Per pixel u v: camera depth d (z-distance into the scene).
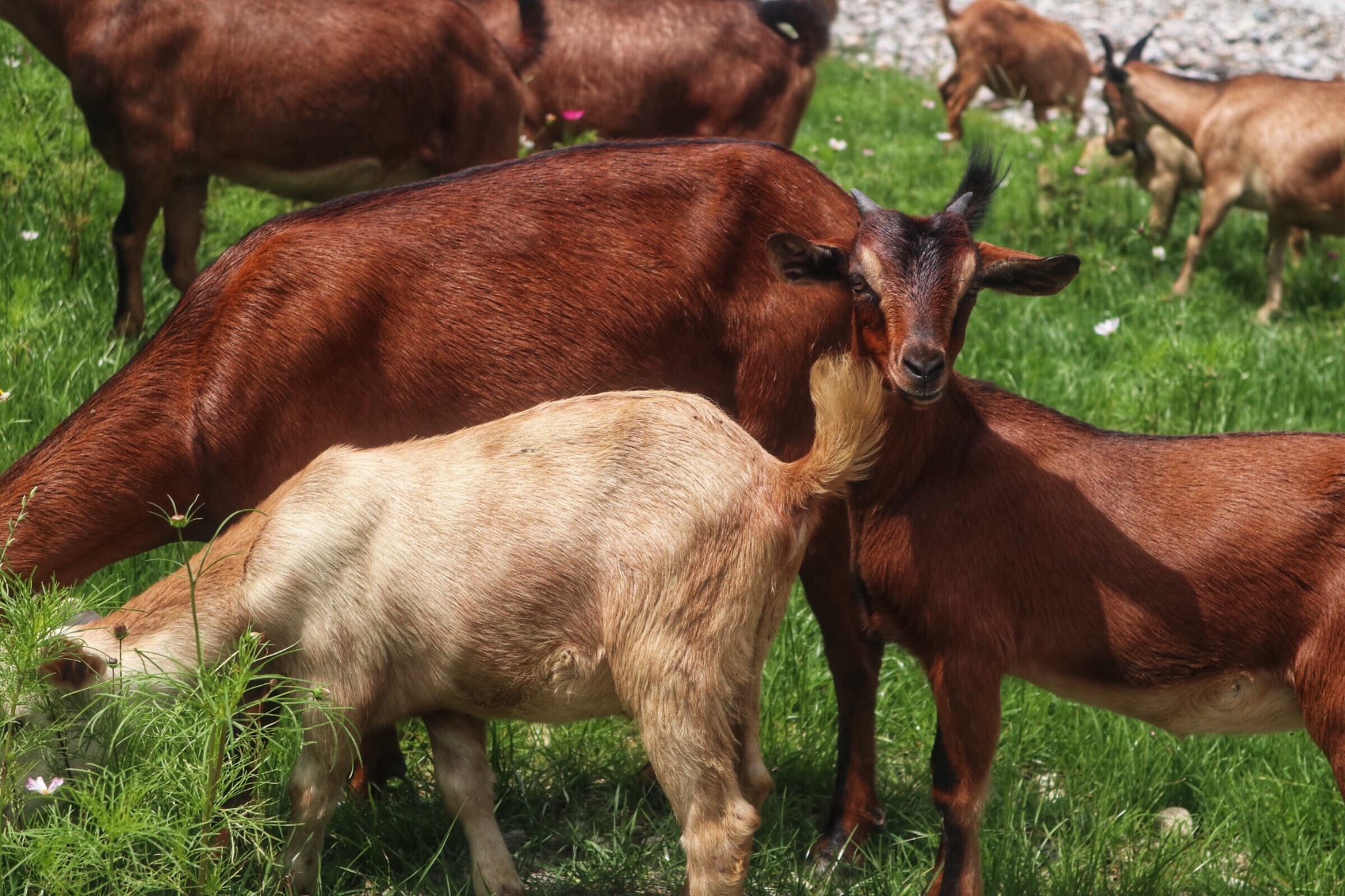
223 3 6.94
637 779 4.91
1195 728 4.33
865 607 4.48
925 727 5.54
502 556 3.84
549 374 4.68
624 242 4.73
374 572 3.91
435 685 3.98
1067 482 4.29
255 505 4.60
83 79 6.95
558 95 10.08
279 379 4.50
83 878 3.65
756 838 4.73
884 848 4.77
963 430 4.29
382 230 4.64
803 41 10.10
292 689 3.91
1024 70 17.97
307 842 4.03
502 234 4.70
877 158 13.55
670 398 3.94
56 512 4.45
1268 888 4.77
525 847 4.48
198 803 3.72
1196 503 4.20
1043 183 12.09
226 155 7.16
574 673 3.88
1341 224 11.05
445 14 7.35
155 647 4.00
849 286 4.20
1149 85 11.90
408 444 4.08
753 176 4.79
